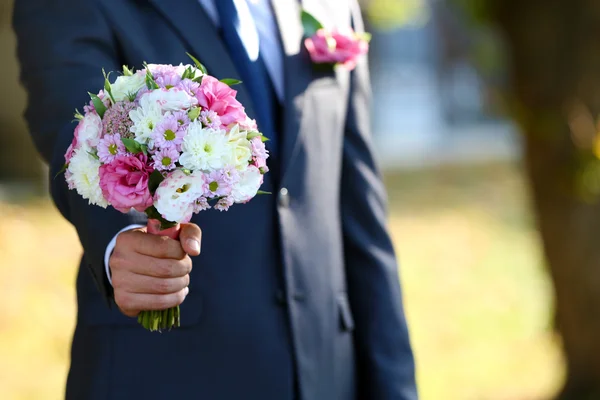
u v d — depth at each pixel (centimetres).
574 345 724
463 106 3450
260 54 249
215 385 229
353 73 275
